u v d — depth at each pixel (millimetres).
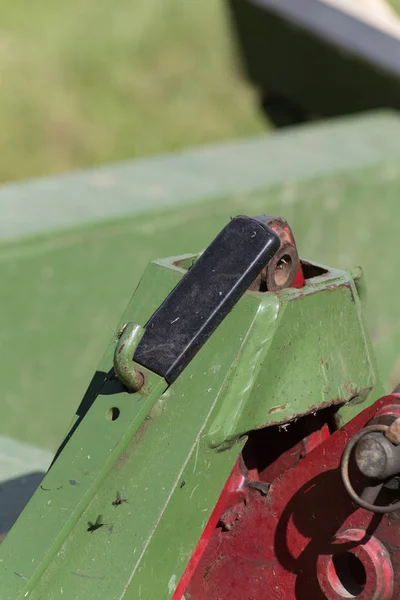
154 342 1754
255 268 1743
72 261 4039
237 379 1720
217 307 1732
